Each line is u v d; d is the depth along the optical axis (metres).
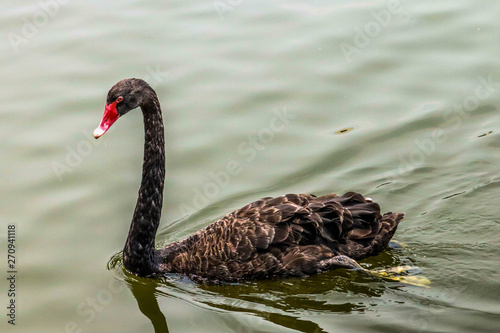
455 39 15.64
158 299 10.05
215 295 10.02
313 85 14.46
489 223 11.23
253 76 14.70
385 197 12.00
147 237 10.38
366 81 14.59
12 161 12.69
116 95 9.59
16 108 13.91
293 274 10.01
